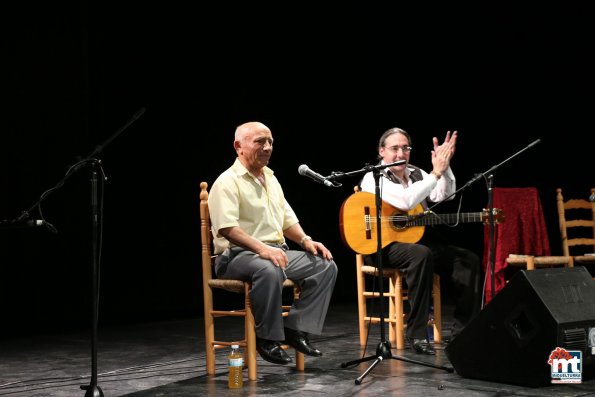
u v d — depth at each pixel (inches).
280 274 120.3
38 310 193.6
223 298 232.7
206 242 129.1
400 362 133.4
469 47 248.1
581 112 239.0
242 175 127.7
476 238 262.8
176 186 217.9
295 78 240.4
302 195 245.6
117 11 205.0
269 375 125.3
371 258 154.3
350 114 251.4
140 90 209.8
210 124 223.6
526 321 109.9
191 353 153.8
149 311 213.9
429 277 145.2
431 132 254.5
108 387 119.6
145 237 212.4
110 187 205.3
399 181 156.8
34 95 191.5
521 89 244.8
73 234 199.0
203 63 221.6
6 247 189.2
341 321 198.5
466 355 115.8
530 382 107.6
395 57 253.4
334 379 120.1
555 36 238.2
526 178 249.9
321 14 243.3
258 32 232.2
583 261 169.0
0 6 185.9
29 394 116.3
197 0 219.6
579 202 188.5
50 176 194.2
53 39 194.1
